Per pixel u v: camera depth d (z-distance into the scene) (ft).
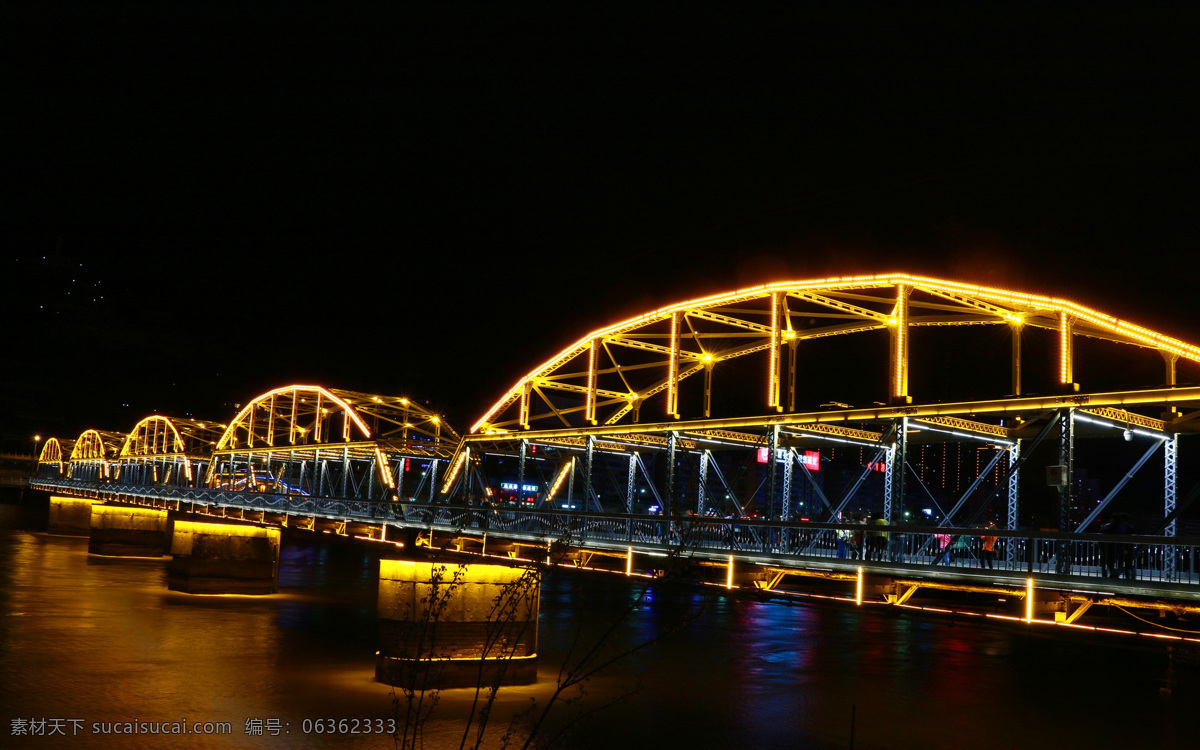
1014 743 36.96
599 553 111.24
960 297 88.53
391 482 198.59
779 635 65.36
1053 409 78.95
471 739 33.40
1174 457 79.56
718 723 38.06
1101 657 59.98
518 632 42.96
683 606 81.56
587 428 128.98
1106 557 72.69
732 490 111.96
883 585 83.30
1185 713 43.73
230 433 291.17
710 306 116.57
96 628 56.90
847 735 36.96
